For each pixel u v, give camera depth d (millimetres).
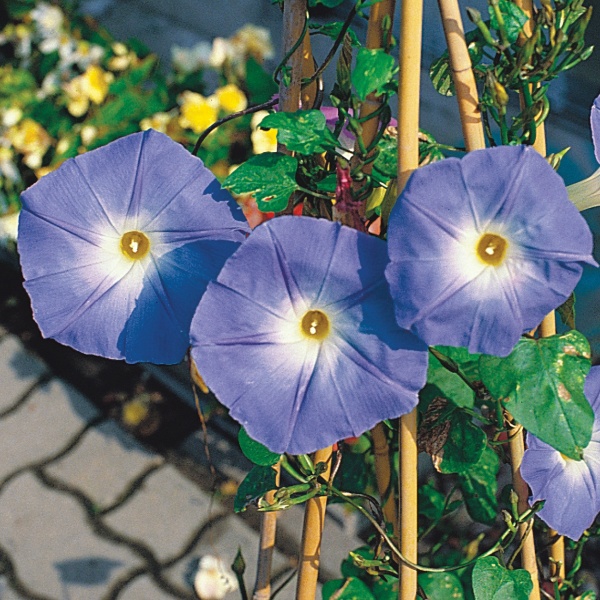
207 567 1105
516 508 662
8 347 1452
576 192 633
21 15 1561
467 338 566
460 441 667
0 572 1158
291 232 566
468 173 552
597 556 1119
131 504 1233
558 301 562
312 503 688
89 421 1343
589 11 583
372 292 571
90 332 624
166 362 620
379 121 622
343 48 624
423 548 1101
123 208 611
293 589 1127
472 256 564
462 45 593
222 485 1253
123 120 1405
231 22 1513
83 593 1134
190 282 611
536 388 589
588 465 656
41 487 1257
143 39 1655
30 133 1407
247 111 673
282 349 584
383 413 579
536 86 624
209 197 606
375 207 643
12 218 1426
